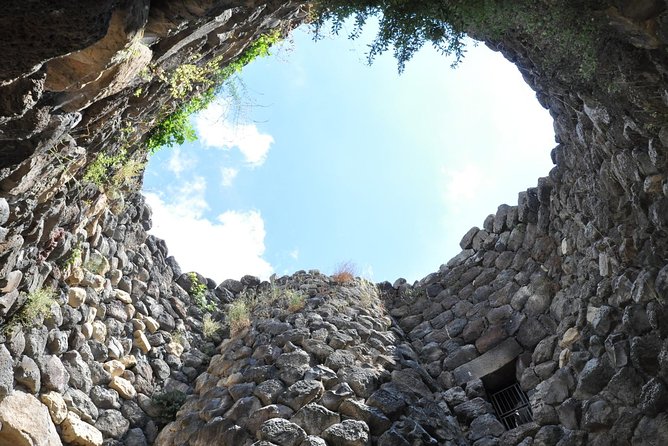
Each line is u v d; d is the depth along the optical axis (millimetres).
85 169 4426
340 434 5445
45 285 5531
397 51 3543
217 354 7387
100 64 2400
